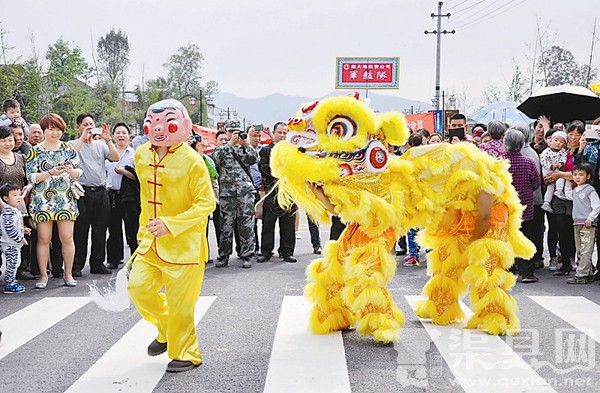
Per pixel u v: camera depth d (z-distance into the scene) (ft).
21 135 29.27
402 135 18.43
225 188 31.42
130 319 21.48
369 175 18.07
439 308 20.16
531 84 88.17
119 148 30.86
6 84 93.76
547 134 31.14
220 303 23.57
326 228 46.91
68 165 26.55
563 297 24.03
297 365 16.56
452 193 18.93
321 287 19.36
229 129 32.19
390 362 16.75
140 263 16.43
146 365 16.80
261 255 33.17
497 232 19.24
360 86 107.86
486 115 55.31
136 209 30.63
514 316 19.21
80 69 121.80
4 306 23.57
